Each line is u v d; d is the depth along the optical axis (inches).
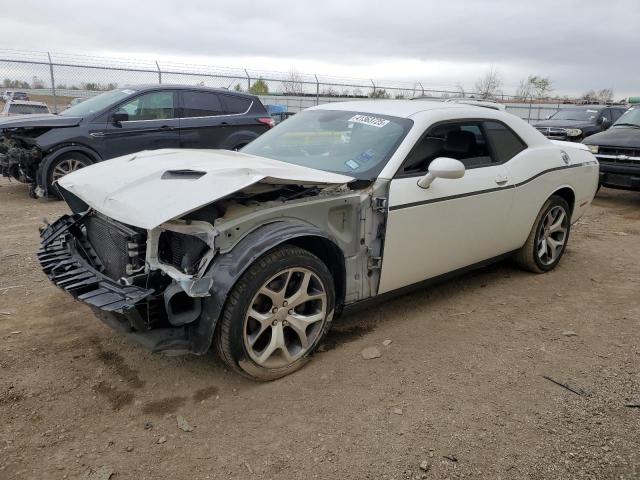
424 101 174.1
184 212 100.3
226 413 108.7
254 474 91.7
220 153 151.2
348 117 160.7
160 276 108.1
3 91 596.1
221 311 104.8
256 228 112.0
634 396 117.5
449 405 112.5
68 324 146.3
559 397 116.5
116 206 111.0
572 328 152.3
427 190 140.3
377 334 145.0
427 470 93.3
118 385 117.9
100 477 90.2
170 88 348.8
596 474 93.4
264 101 848.3
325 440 100.7
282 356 119.6
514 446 100.0
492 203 160.1
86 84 577.6
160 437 100.9
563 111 676.7
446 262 154.6
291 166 133.2
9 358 127.6
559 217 196.7
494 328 150.9
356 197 127.9
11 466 92.4
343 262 126.8
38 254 131.8
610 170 330.0
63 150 311.4
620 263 214.5
